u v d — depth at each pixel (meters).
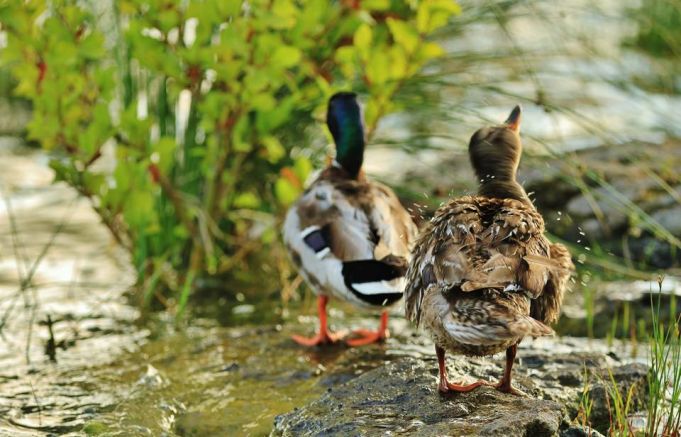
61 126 8.88
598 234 9.98
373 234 7.43
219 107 9.00
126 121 8.96
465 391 5.72
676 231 9.75
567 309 8.58
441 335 5.15
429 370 6.23
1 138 14.30
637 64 13.46
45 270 10.02
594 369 6.67
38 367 7.62
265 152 9.99
